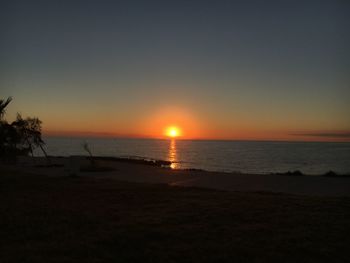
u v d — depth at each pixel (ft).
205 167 177.37
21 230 29.91
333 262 22.26
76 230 29.84
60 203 42.93
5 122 75.36
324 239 26.86
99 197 47.62
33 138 126.82
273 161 246.27
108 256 23.25
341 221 32.65
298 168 187.01
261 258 22.88
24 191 53.67
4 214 36.06
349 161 253.85
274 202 43.04
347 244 25.62
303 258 22.93
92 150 390.83
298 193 58.54
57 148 399.65
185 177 87.10
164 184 65.16
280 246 25.17
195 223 32.14
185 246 25.23
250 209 38.40
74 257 23.20
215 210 37.88
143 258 22.93
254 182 76.23
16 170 100.48
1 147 75.25
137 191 53.42
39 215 35.68
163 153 356.59
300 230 29.53
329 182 76.13
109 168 110.52
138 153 345.10
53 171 99.81
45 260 22.50
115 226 30.99
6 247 25.32
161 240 26.84
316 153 390.21
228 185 70.38
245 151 430.20
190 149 488.44
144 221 32.81
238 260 22.57
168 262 22.25
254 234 28.35
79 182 66.59
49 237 27.91
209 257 23.00
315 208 38.96
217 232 28.94
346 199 46.09
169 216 34.86
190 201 43.96
